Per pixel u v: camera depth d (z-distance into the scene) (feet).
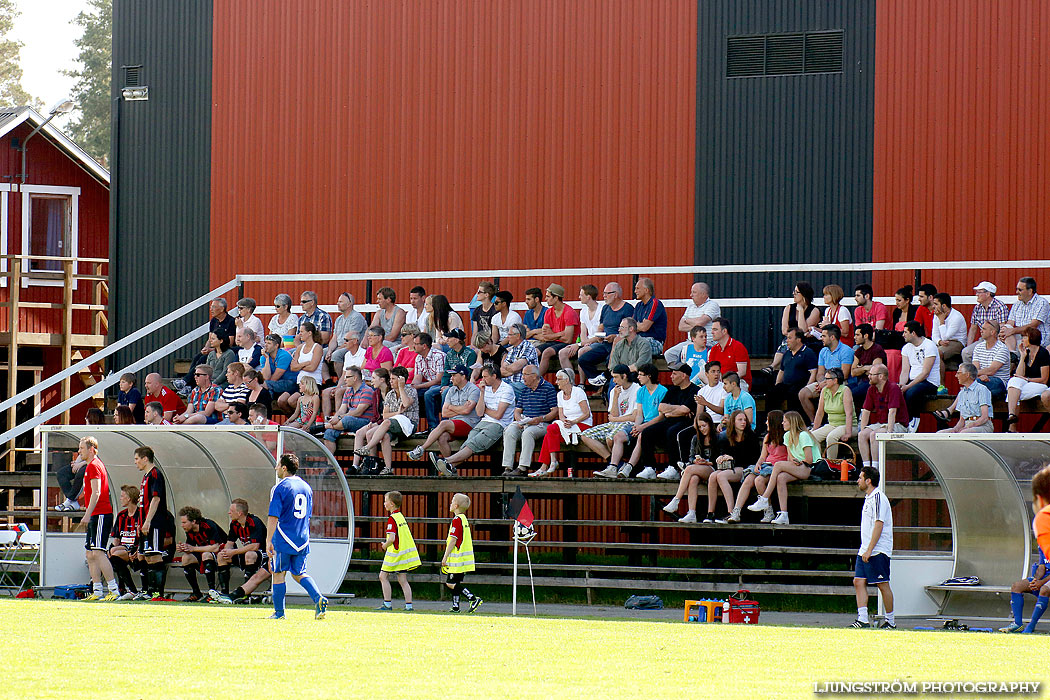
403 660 67.97
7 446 195.11
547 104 163.63
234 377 143.54
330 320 154.51
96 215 230.68
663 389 129.39
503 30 165.89
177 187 180.45
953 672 65.31
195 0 180.65
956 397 124.26
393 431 136.67
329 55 173.68
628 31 160.97
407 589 115.34
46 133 223.71
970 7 149.48
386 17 171.22
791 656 72.43
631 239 159.53
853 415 122.72
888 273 150.10
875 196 151.74
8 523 154.81
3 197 220.64
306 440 123.54
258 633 82.38
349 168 171.94
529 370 134.72
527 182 163.94
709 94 157.69
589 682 60.23
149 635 79.61
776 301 146.92
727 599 115.24
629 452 130.11
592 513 155.63
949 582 110.01
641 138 159.94
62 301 223.51
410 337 142.82
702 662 68.85
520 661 68.23
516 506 111.45
